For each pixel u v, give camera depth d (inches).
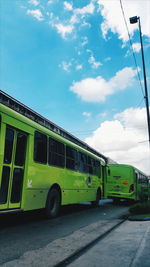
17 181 239.9
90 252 154.4
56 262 134.0
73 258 142.3
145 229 234.1
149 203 403.9
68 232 222.4
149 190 973.2
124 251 155.1
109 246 168.9
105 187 583.8
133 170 671.1
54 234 211.9
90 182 473.4
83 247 166.6
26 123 260.1
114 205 627.2
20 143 250.1
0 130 215.2
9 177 226.4
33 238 193.6
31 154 264.8
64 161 354.0
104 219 327.3
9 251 155.3
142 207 386.0
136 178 719.7
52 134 323.9
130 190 653.3
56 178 321.7
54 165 319.3
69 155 377.1
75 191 390.9
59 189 332.5
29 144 262.1
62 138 358.0
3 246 167.2
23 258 141.3
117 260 137.2
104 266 127.9
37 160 277.4
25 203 247.6
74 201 385.7
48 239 191.0
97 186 520.4
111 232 224.4
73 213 394.9
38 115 571.8
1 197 213.8
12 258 141.2
